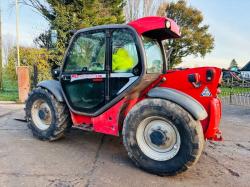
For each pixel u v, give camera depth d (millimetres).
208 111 3168
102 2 15711
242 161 3762
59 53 11305
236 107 8461
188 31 28172
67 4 13281
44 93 4246
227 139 4906
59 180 2953
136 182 2984
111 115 3576
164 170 3105
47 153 3795
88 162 3514
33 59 10711
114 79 3498
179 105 3104
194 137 2957
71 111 4008
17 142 4254
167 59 4500
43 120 4383
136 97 3639
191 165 3010
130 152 3324
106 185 2885
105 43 3562
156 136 3207
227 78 8984
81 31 3807
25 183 2855
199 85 3191
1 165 3305
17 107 7668
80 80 3822
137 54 3307
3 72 12531
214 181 3086
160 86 3477
